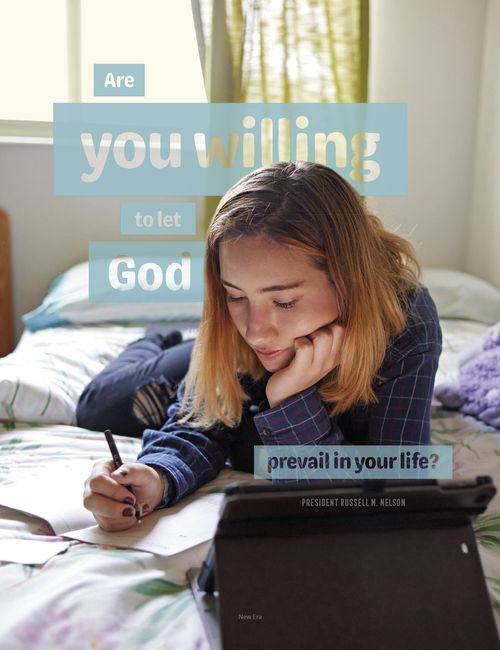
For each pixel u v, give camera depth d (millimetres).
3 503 1046
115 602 809
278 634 693
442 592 728
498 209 2670
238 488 704
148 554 924
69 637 752
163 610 817
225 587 707
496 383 1522
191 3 2500
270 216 952
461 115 2824
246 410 1229
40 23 2625
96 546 944
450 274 2588
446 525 757
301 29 2533
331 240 982
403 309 1151
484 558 951
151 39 2668
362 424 1197
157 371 1501
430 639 708
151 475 1025
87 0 2615
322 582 718
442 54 2771
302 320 1008
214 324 1114
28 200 2598
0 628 754
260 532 729
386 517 743
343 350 1051
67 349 1824
